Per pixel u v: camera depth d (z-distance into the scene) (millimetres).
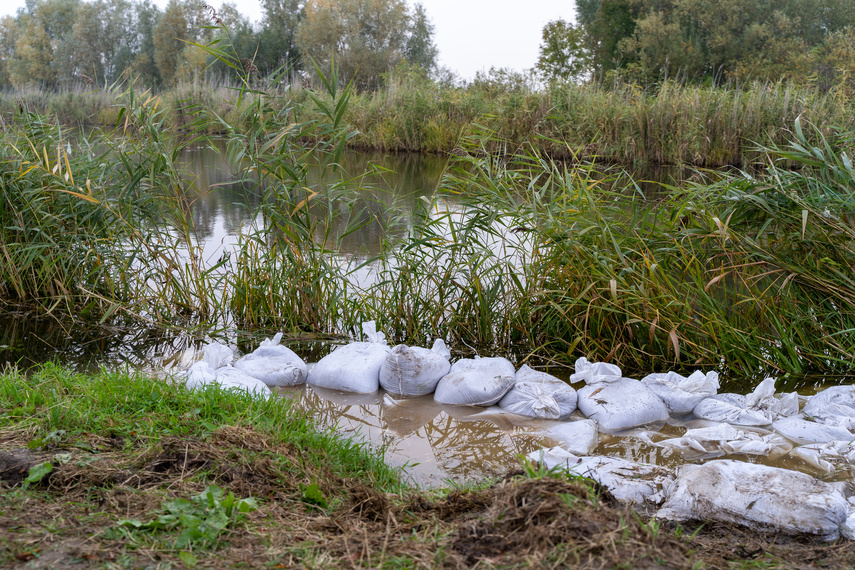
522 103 17812
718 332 5203
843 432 3887
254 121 5969
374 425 4172
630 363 5289
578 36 33969
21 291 6340
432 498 2836
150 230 6480
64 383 3779
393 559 2127
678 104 16469
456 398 4477
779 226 5418
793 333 5203
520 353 5527
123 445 2945
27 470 2604
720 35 34281
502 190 5832
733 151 15609
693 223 5660
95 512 2350
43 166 6281
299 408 4156
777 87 16375
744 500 2760
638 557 2006
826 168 5238
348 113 21844
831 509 2654
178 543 2146
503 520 2227
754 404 4332
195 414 3369
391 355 4672
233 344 5605
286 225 6074
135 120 6391
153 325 5961
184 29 47938
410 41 49844
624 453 3783
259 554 2152
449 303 5840
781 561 2359
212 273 7125
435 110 21719
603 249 5320
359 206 11172
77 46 49844
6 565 1977
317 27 43688
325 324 5988
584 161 6113
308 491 2633
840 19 35375
